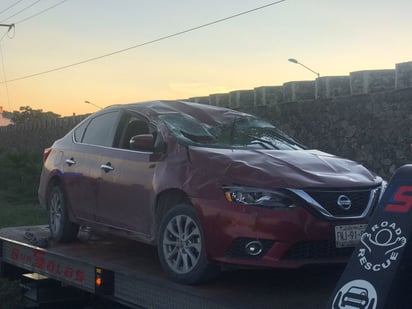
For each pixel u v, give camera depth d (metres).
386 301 3.01
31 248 6.46
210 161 4.88
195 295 4.36
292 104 15.17
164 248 4.98
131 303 4.95
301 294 4.47
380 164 13.09
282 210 4.41
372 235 3.22
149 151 5.52
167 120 5.69
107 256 5.80
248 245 4.47
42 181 7.27
